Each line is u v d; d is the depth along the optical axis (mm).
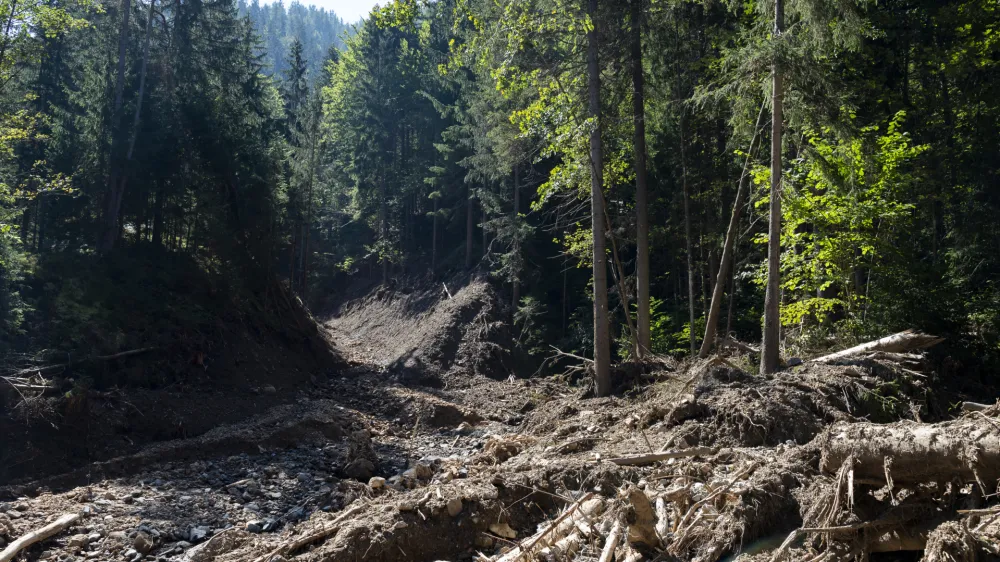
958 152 21469
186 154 26609
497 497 9031
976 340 14391
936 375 13156
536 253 32812
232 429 16750
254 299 28422
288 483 12484
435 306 37219
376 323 42938
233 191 28219
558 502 9312
